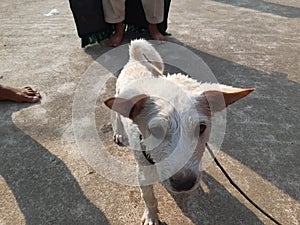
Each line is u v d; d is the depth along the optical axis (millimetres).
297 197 390
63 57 739
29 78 656
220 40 814
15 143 486
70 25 928
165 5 771
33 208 388
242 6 1089
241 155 453
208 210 380
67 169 440
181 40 812
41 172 436
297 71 666
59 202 395
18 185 417
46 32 882
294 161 442
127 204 392
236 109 547
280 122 517
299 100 570
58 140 492
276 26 912
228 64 695
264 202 385
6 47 797
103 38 795
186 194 398
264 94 588
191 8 1063
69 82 639
